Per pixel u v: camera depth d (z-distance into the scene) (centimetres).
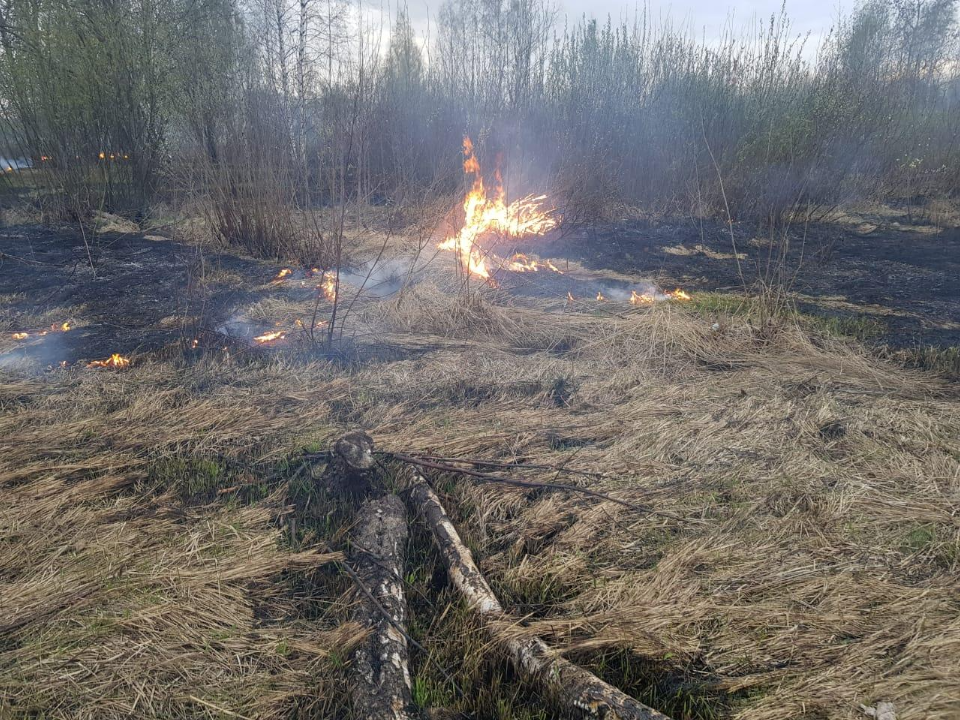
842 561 296
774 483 355
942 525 315
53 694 229
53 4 1083
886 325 638
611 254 947
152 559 297
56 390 472
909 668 237
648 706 229
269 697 234
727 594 279
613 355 541
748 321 604
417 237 927
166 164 1134
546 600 287
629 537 321
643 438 408
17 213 1102
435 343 571
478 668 254
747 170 1137
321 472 380
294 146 889
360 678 242
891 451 384
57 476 364
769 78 1141
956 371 511
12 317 641
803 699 228
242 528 328
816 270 868
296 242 881
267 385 489
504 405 464
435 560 313
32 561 294
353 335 584
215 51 1005
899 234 1068
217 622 266
